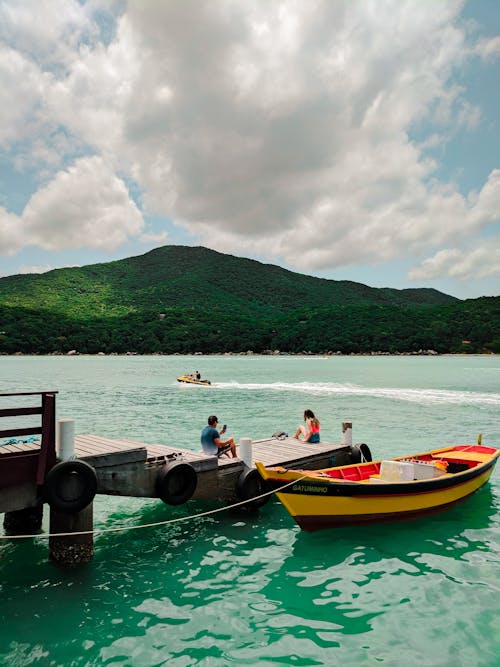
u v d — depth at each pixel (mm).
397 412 28344
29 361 107750
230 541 9148
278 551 8680
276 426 22703
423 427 22828
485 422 24422
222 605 6770
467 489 11414
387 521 10000
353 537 9344
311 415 14086
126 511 10836
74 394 38719
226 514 10656
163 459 9609
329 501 9391
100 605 6730
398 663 5496
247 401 33781
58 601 6828
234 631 6133
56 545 7914
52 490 7512
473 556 8484
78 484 7754
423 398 36219
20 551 8547
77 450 8898
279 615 6527
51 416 7711
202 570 7879
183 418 25047
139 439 18875
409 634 6090
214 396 37219
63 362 103750
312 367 85188
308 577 7652
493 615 6551
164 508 11047
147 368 80688
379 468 11812
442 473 11328
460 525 10031
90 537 8039
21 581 7438
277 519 10344
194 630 6148
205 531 9648
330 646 5816
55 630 6105
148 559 8305
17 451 7828
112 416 25812
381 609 6699
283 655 5641
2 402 33500
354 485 9414
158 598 6945
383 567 8039
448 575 7750
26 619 6355
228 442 11047
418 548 8828
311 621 6379
